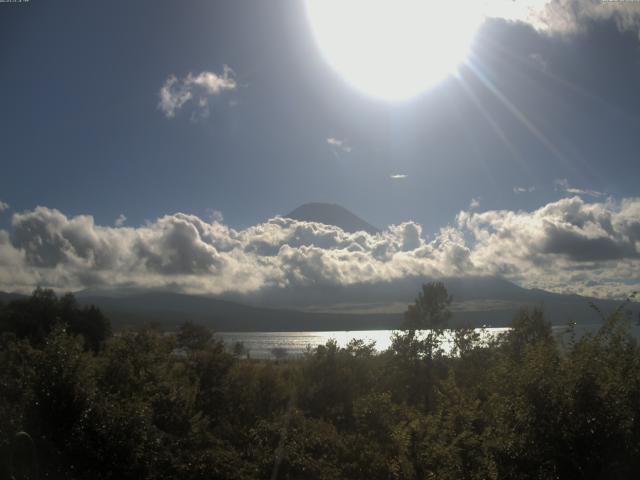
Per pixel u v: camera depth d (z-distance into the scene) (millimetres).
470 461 9859
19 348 17500
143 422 14805
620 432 8719
